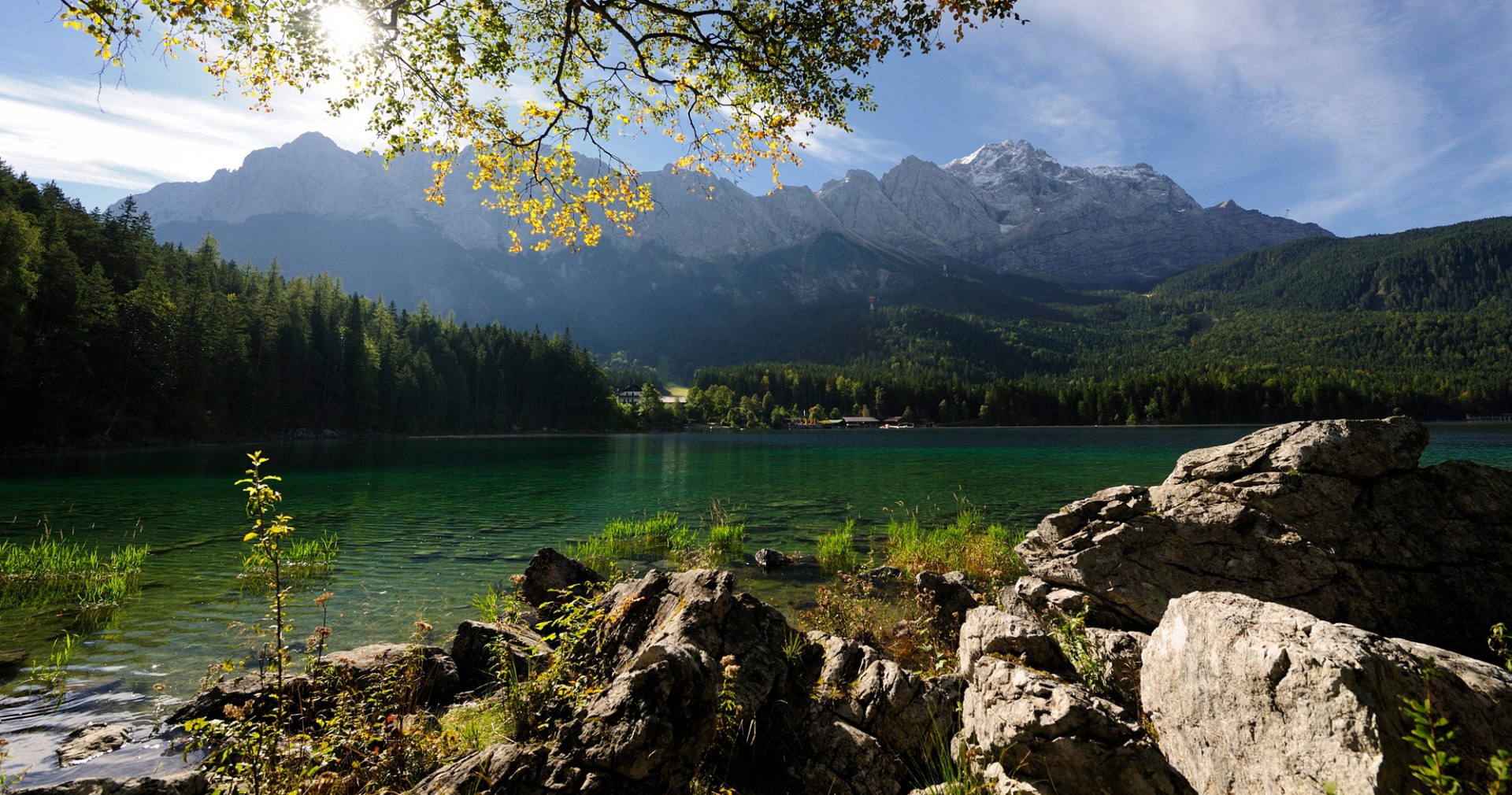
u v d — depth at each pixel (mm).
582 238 11586
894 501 34375
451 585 15984
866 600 14242
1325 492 9117
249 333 92688
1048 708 4961
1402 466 9039
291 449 76438
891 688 6766
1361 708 3506
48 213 79250
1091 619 9438
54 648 11039
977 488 40562
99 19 7219
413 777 5695
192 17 7754
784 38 9625
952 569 17281
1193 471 10469
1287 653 4062
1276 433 10086
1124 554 9586
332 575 17031
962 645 7680
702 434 158500
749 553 20719
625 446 99750
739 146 11367
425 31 9305
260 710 7461
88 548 19953
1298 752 3811
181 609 13445
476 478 46500
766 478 47938
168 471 45500
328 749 5918
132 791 5445
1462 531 8539
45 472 43562
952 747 6230
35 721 8242
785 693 6875
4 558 17422
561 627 10688
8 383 57375
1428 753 3346
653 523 25172
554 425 158000
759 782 6094
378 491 37719
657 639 6957
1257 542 9109
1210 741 4660
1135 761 4500
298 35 8289
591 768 4520
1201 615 5047
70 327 64312
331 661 8344
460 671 9438
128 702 8852
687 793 4848
